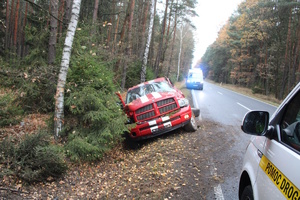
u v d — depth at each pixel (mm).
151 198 4520
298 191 1659
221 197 4406
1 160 5199
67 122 7297
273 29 31484
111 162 6863
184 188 4777
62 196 4906
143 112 7898
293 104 2320
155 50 40125
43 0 17484
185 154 6465
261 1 30078
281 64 33406
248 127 2539
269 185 2164
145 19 24750
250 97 24859
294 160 1849
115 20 27688
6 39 21094
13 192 4648
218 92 27562
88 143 6336
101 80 7391
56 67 7758
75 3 6785
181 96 8758
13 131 7281
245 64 51188
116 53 15562
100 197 4891
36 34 13188
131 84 21094
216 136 8070
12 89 7777
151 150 7152
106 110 6980
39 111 9297
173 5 33344
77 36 8211
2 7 21859
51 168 5418
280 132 2357
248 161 2961
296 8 28016
